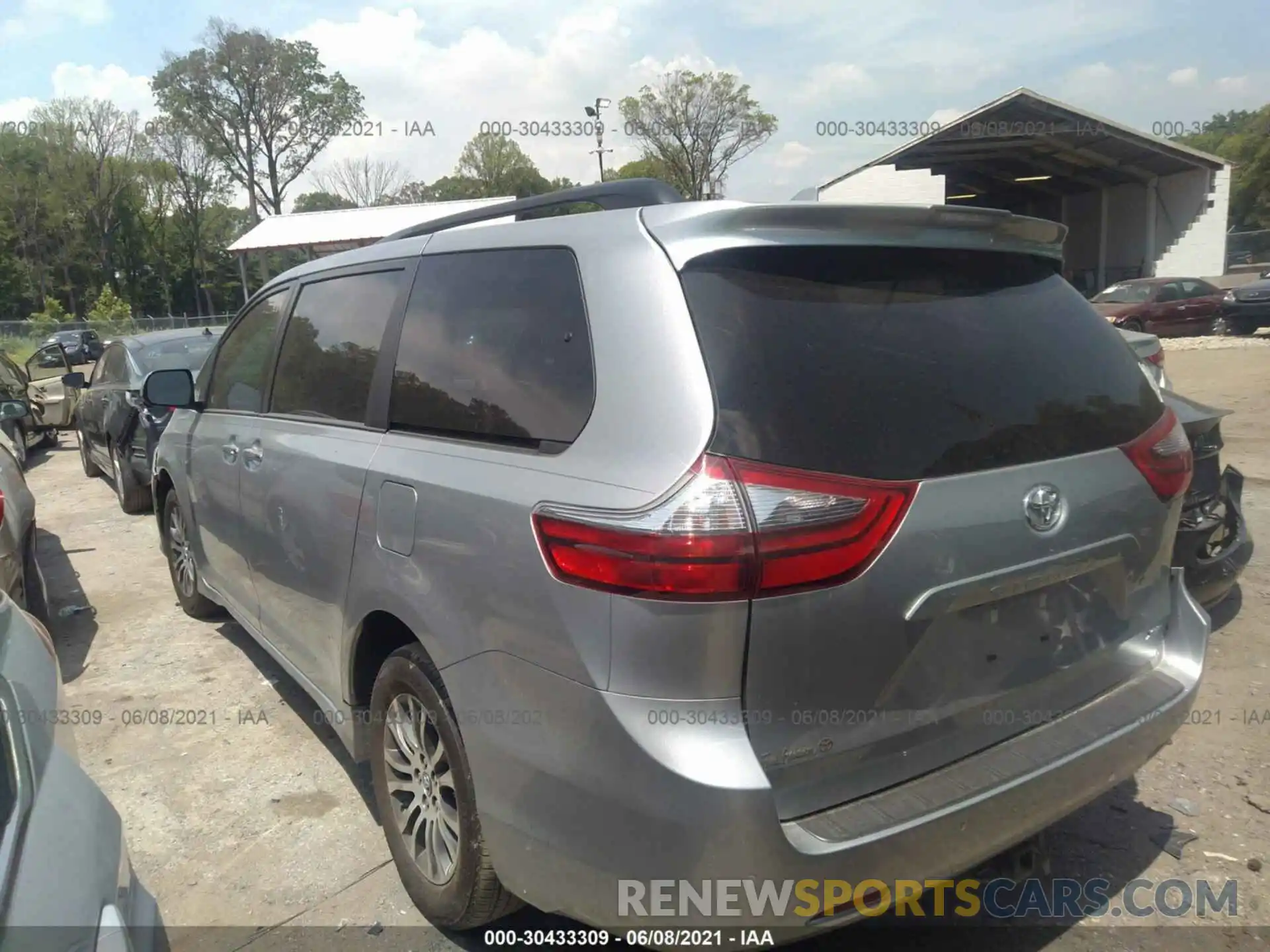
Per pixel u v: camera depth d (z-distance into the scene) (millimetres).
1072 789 2291
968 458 2119
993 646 2229
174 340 8805
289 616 3525
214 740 3986
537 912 2828
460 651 2332
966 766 2205
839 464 1959
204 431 4430
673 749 1890
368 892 2959
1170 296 22375
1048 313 2566
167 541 5520
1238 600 4961
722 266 2109
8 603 2654
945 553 2047
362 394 3076
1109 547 2385
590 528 1980
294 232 26922
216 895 2963
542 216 3129
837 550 1917
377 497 2730
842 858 1932
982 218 2377
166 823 3373
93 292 69062
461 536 2336
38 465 11922
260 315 4176
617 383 2109
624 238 2252
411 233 3441
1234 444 9094
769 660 1905
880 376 2104
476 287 2684
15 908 1560
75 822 1861
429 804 2658
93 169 65875
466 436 2533
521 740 2160
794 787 1978
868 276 2260
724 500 1869
